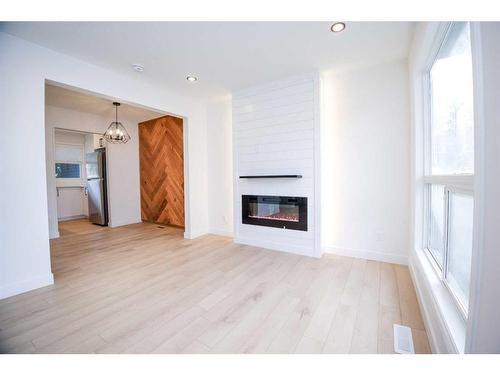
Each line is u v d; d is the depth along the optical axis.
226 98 3.97
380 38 2.20
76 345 1.45
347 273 2.48
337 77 3.01
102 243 3.79
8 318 1.74
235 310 1.83
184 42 2.22
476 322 0.83
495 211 0.77
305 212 3.08
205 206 4.34
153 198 5.53
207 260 2.94
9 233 2.07
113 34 2.07
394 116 2.69
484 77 0.79
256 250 3.34
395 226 2.74
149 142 5.49
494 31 0.77
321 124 2.95
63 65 2.41
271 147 3.32
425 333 1.53
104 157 5.32
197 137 4.15
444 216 1.60
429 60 1.96
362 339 1.47
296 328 1.59
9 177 2.07
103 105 4.29
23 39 2.13
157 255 3.16
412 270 2.31
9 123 2.06
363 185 2.90
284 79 3.15
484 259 0.81
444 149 1.83
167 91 3.56
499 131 0.75
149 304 1.93
